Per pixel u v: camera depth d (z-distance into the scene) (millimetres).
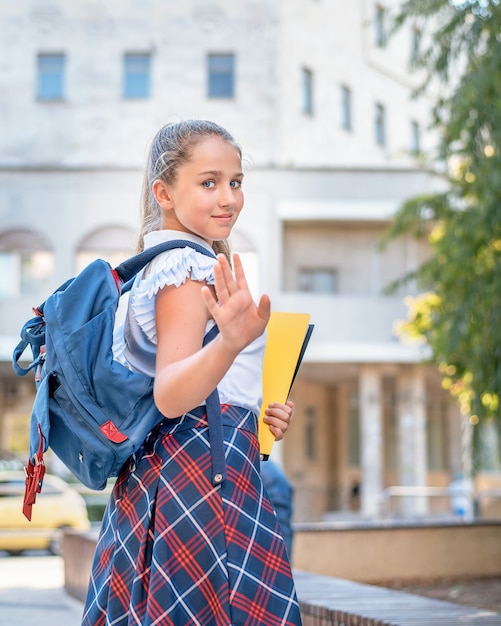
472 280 16422
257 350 3365
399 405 36188
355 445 45125
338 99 44000
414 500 32688
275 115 40906
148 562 3158
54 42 41000
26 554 23031
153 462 3197
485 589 15188
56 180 36094
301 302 35375
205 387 2875
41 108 40750
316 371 38688
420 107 49594
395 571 16016
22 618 11609
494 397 16094
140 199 3590
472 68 15031
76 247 36000
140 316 3148
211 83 41094
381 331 35281
